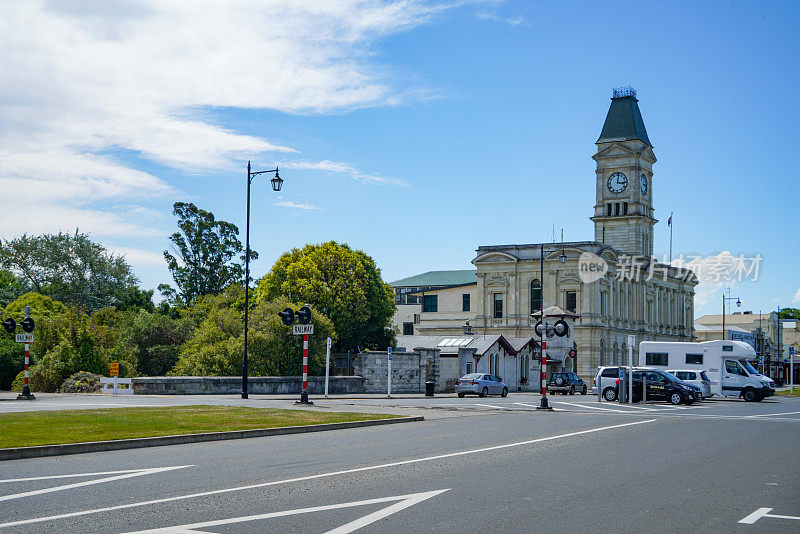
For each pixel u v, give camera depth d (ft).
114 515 33.53
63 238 265.34
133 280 277.03
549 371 250.98
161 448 59.11
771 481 46.03
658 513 35.73
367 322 248.93
